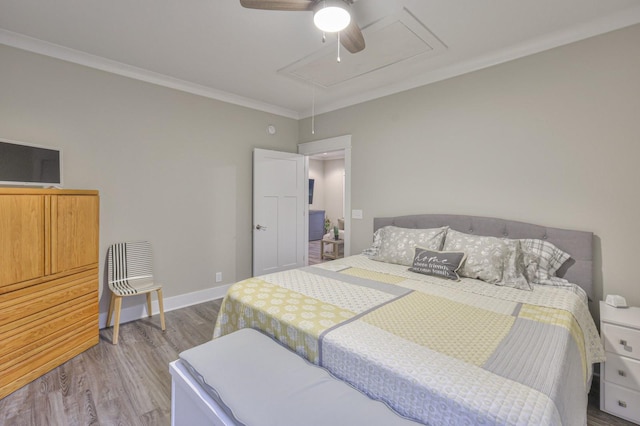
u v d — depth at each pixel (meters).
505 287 2.09
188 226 3.45
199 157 3.52
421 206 3.18
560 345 1.28
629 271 2.11
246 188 3.98
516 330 1.42
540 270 2.23
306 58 2.74
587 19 2.13
